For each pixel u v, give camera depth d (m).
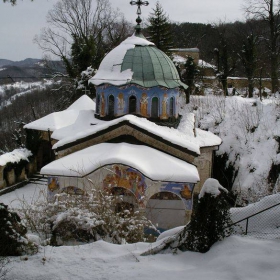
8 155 27.28
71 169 17.55
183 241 10.46
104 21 55.50
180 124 24.66
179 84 24.30
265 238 10.35
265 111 30.22
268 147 25.53
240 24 59.72
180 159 20.52
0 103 81.44
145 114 23.39
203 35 82.12
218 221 10.23
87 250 10.58
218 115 32.78
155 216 20.62
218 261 9.15
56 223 12.42
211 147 25.73
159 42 51.22
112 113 23.97
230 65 51.94
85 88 42.75
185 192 18.23
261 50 53.69
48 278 8.96
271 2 41.97
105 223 12.57
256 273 8.32
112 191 19.08
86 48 48.41
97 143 20.92
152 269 9.12
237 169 26.42
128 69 23.67
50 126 29.97
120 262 9.73
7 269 9.38
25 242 10.48
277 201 12.30
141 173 17.61
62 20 59.84
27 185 28.27
